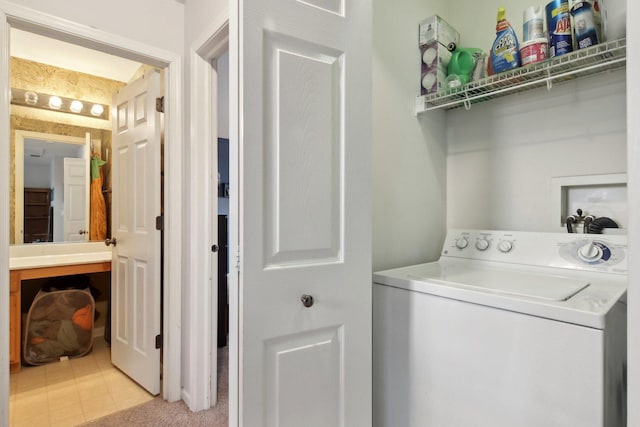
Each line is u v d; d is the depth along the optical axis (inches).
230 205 34.6
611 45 43.6
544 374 33.9
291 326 36.8
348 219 41.2
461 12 69.1
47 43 96.1
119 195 91.7
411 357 45.3
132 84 85.4
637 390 25.3
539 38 50.1
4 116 54.4
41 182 109.6
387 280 48.4
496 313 37.3
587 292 38.8
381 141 58.1
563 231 56.9
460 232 63.9
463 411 39.8
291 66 36.9
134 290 84.5
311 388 38.6
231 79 34.3
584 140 54.8
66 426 66.8
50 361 96.0
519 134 62.0
